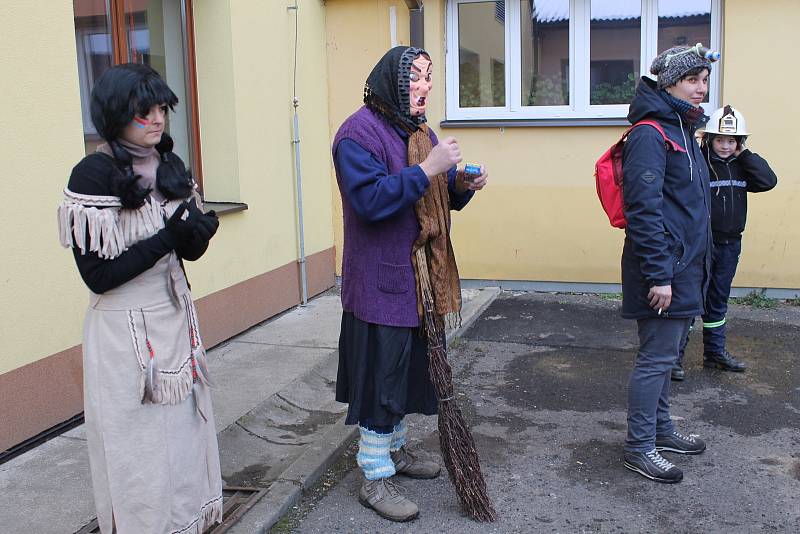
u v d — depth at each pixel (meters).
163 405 2.57
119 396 2.51
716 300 5.04
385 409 3.24
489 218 7.24
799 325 6.05
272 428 4.29
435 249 3.23
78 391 4.21
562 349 5.67
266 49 6.16
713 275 5.00
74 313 4.16
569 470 3.75
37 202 3.93
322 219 7.20
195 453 2.70
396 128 3.19
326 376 5.04
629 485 3.58
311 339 5.78
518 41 7.11
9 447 3.80
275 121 6.32
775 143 6.54
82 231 2.38
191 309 2.73
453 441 3.26
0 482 3.53
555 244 7.14
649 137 3.40
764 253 6.69
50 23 3.98
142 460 2.54
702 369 5.16
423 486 3.61
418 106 3.16
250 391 4.69
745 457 3.84
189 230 2.49
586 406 4.59
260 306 6.16
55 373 4.05
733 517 3.27
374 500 3.35
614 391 4.82
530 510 3.37
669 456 3.86
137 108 2.41
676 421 4.31
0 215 3.73
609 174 3.62
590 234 7.06
